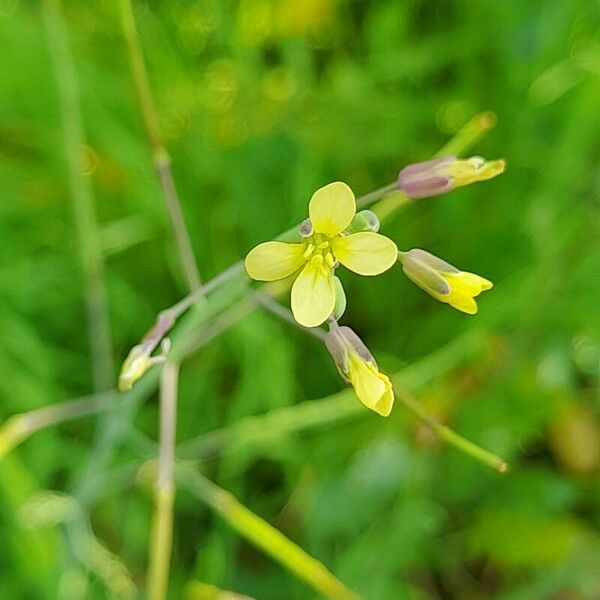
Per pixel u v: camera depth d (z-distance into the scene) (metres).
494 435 0.18
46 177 0.19
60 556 0.15
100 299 0.16
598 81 0.18
